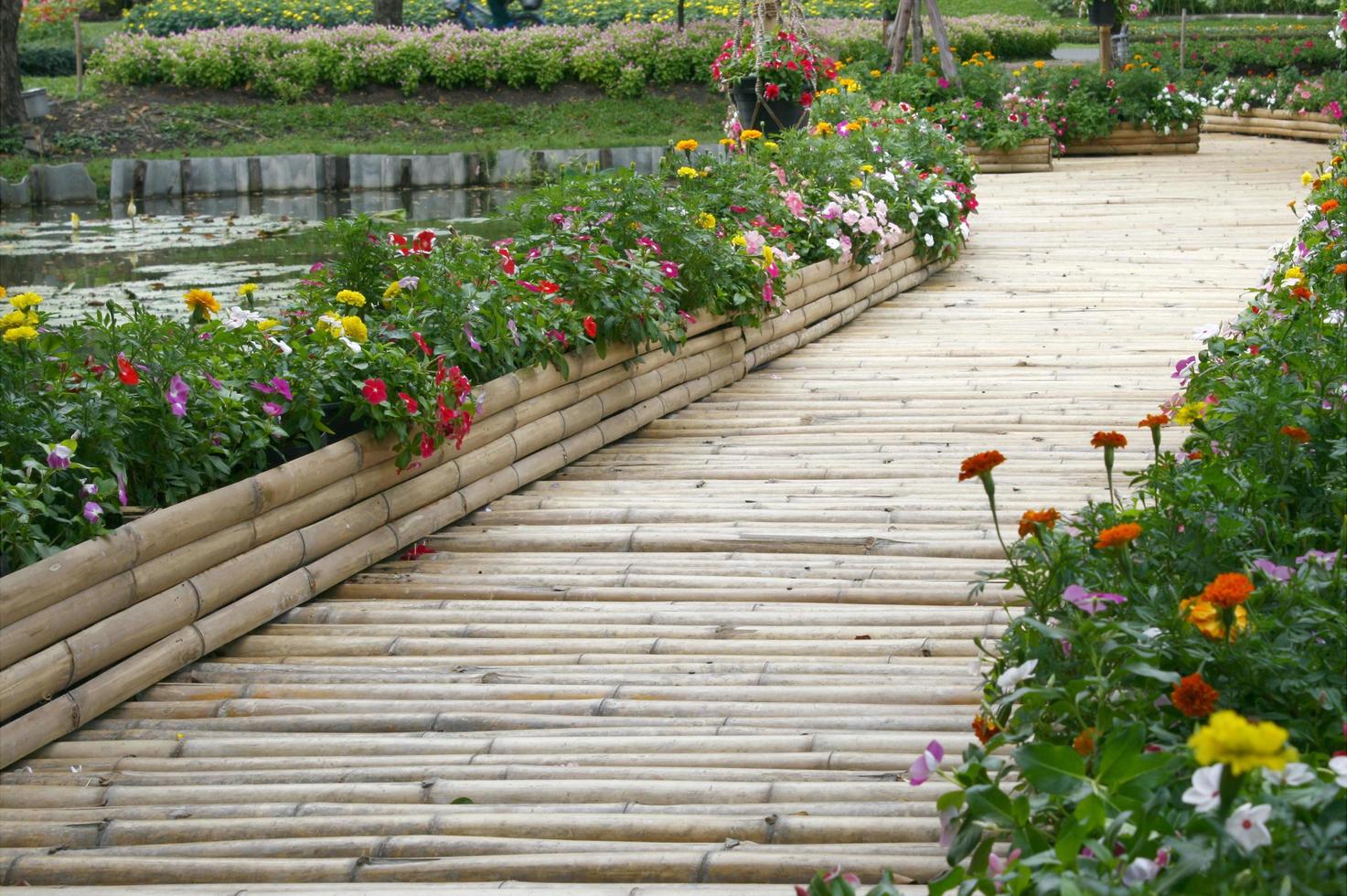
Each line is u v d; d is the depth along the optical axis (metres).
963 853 2.02
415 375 4.49
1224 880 1.61
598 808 2.97
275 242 13.07
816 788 2.99
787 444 5.73
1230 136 18.34
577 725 3.39
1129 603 2.46
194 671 3.79
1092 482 5.02
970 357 7.09
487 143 20.34
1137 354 6.95
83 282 10.66
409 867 2.75
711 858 2.70
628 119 22.47
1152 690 2.21
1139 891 1.64
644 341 5.96
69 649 3.37
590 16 29.83
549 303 5.45
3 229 14.39
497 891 2.63
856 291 8.07
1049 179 13.95
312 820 2.93
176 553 3.71
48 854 2.87
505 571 4.48
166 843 2.93
